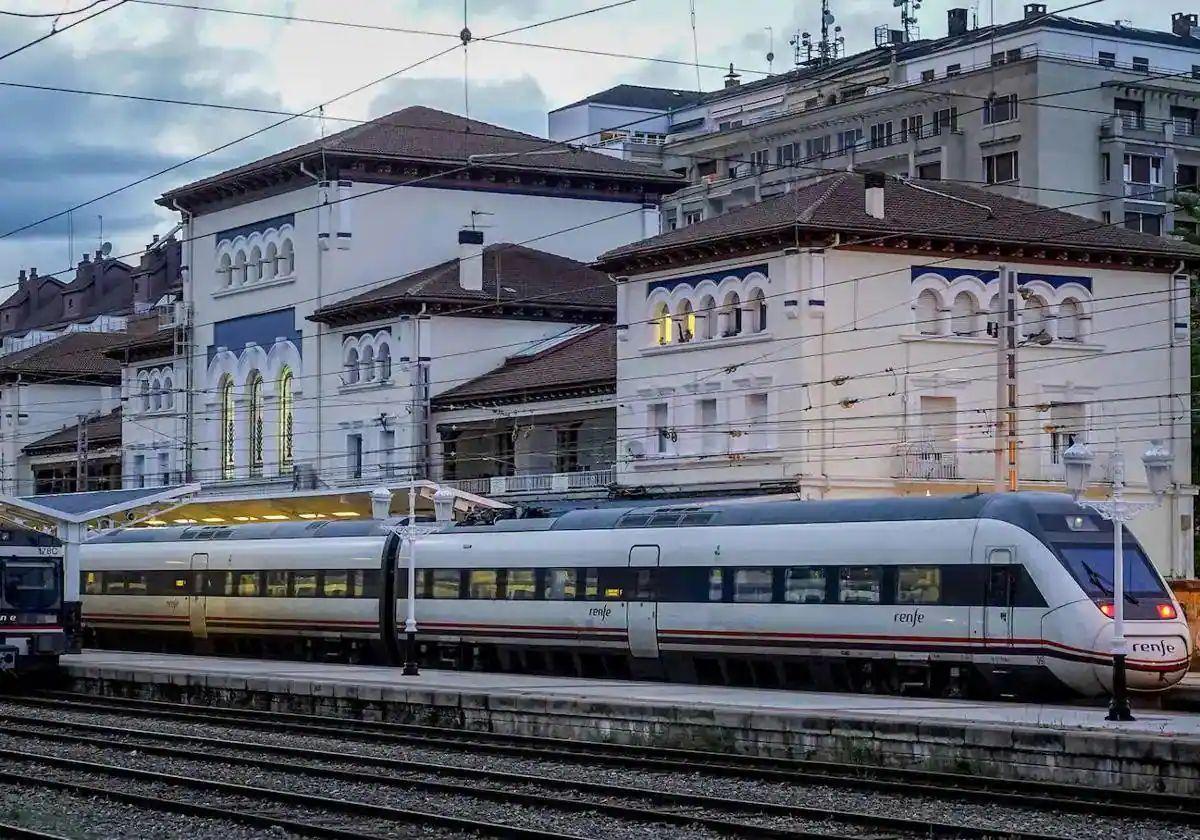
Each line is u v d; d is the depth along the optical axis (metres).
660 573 49.50
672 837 27.27
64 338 122.31
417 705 44.75
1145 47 109.38
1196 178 106.88
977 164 104.81
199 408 97.81
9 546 54.84
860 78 116.38
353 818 29.62
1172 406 75.12
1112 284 74.12
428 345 83.44
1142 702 41.34
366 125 91.62
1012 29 108.38
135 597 69.19
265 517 73.62
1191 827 27.22
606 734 39.97
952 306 70.81
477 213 89.38
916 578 43.56
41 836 27.33
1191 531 75.12
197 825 29.20
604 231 93.50
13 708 51.34
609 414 78.12
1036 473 71.62
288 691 48.69
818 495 67.38
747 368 69.81
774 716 36.56
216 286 97.00
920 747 34.09
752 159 119.44
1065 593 40.81
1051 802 29.05
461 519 59.06
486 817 29.48
